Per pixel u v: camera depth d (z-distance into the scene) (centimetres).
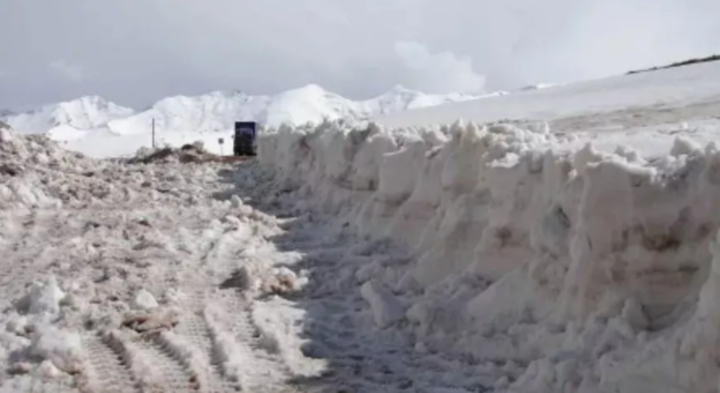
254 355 699
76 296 842
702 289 518
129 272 983
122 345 714
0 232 1242
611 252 614
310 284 948
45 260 1061
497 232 783
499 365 650
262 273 966
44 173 1784
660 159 639
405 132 1268
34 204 1506
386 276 934
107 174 2020
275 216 1441
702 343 492
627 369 527
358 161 1302
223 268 1023
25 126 18762
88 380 636
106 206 1548
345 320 802
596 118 1553
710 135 893
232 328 773
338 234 1202
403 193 1092
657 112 1518
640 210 603
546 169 735
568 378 557
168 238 1191
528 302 695
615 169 614
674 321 569
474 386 617
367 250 1049
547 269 684
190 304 861
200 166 2455
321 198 1478
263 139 2216
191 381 636
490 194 847
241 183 1933
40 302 809
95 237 1217
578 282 630
